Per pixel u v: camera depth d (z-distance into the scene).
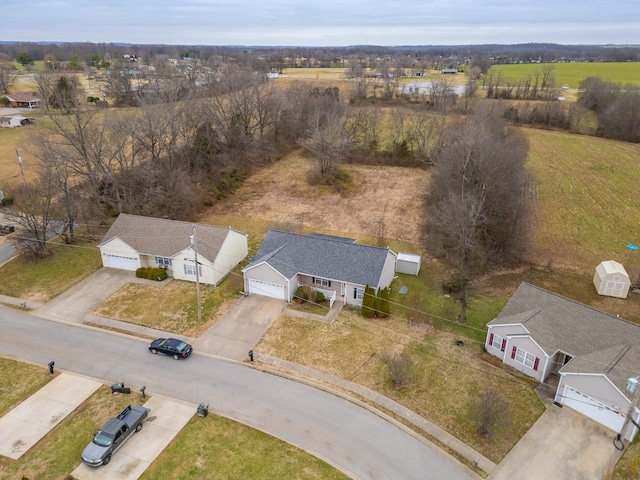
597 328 28.72
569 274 42.03
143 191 52.38
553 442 24.28
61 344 31.80
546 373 28.44
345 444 24.11
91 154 51.19
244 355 30.83
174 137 55.81
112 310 35.59
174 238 40.66
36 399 26.86
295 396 27.36
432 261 44.31
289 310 35.75
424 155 71.81
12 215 42.84
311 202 58.59
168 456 23.09
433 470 22.69
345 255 37.59
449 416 26.00
